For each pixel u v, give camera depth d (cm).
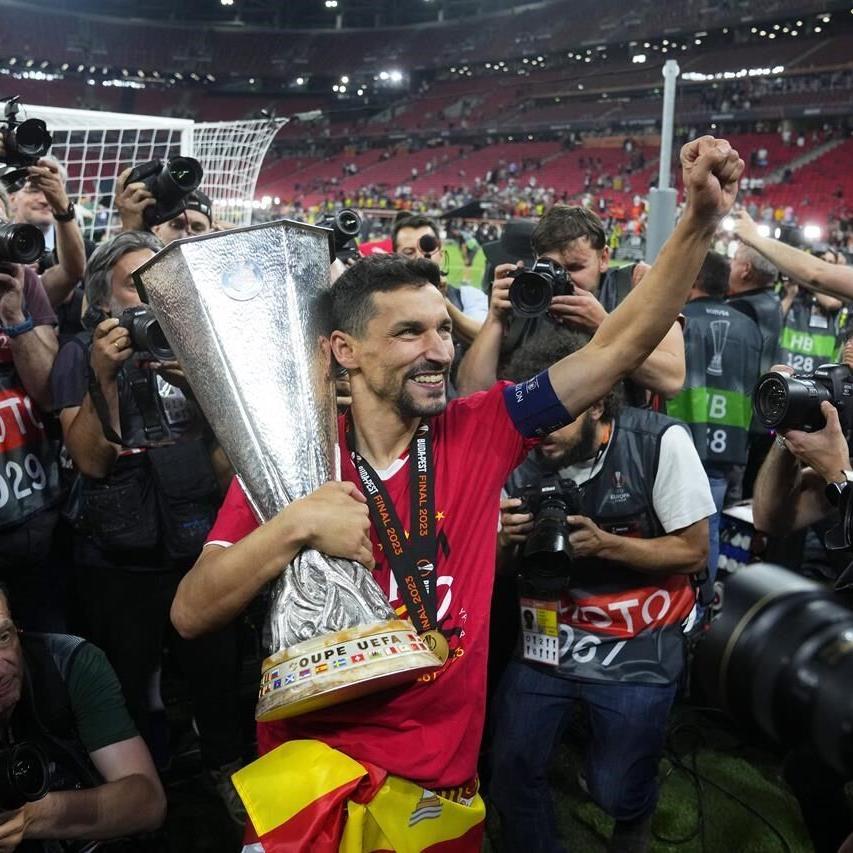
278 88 5422
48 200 307
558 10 4922
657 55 4541
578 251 273
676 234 150
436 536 153
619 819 224
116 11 5291
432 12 5497
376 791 142
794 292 583
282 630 129
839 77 3656
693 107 3991
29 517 246
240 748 276
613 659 221
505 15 5119
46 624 275
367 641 126
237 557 135
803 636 88
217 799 283
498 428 160
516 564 223
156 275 142
